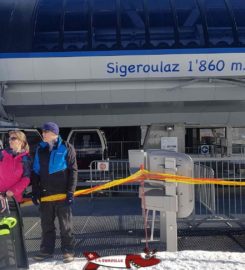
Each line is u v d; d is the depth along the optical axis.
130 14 12.51
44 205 5.29
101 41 11.89
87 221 7.82
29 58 11.73
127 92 12.09
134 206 9.38
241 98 12.29
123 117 12.92
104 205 9.53
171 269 4.89
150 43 11.83
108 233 6.96
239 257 5.38
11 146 5.05
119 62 11.66
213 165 10.98
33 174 5.30
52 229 5.44
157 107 12.52
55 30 12.13
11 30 12.09
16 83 12.05
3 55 11.75
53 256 5.62
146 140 13.12
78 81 11.98
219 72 11.83
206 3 12.96
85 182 10.63
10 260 4.63
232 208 9.27
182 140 13.08
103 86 12.03
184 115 12.89
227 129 13.50
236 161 10.48
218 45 11.83
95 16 12.48
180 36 11.99
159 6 12.78
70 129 13.64
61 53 11.70
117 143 13.91
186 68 11.75
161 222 6.32
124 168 11.28
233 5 12.92
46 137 5.23
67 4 12.92
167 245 5.69
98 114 12.85
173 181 5.48
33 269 5.03
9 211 4.69
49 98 12.24
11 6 12.84
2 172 4.88
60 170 5.19
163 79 11.93
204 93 12.16
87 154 13.01
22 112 12.66
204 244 6.45
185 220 7.42
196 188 9.11
